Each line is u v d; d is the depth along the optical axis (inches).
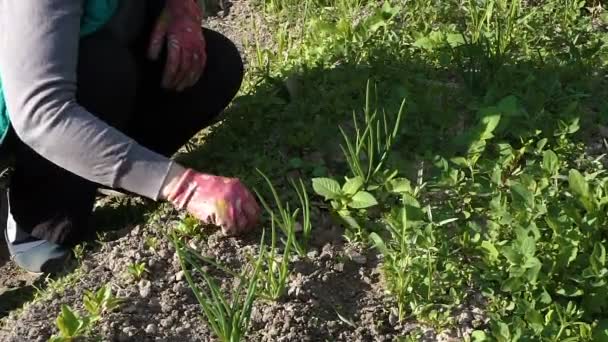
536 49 83.5
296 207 68.5
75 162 61.8
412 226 63.2
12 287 72.4
